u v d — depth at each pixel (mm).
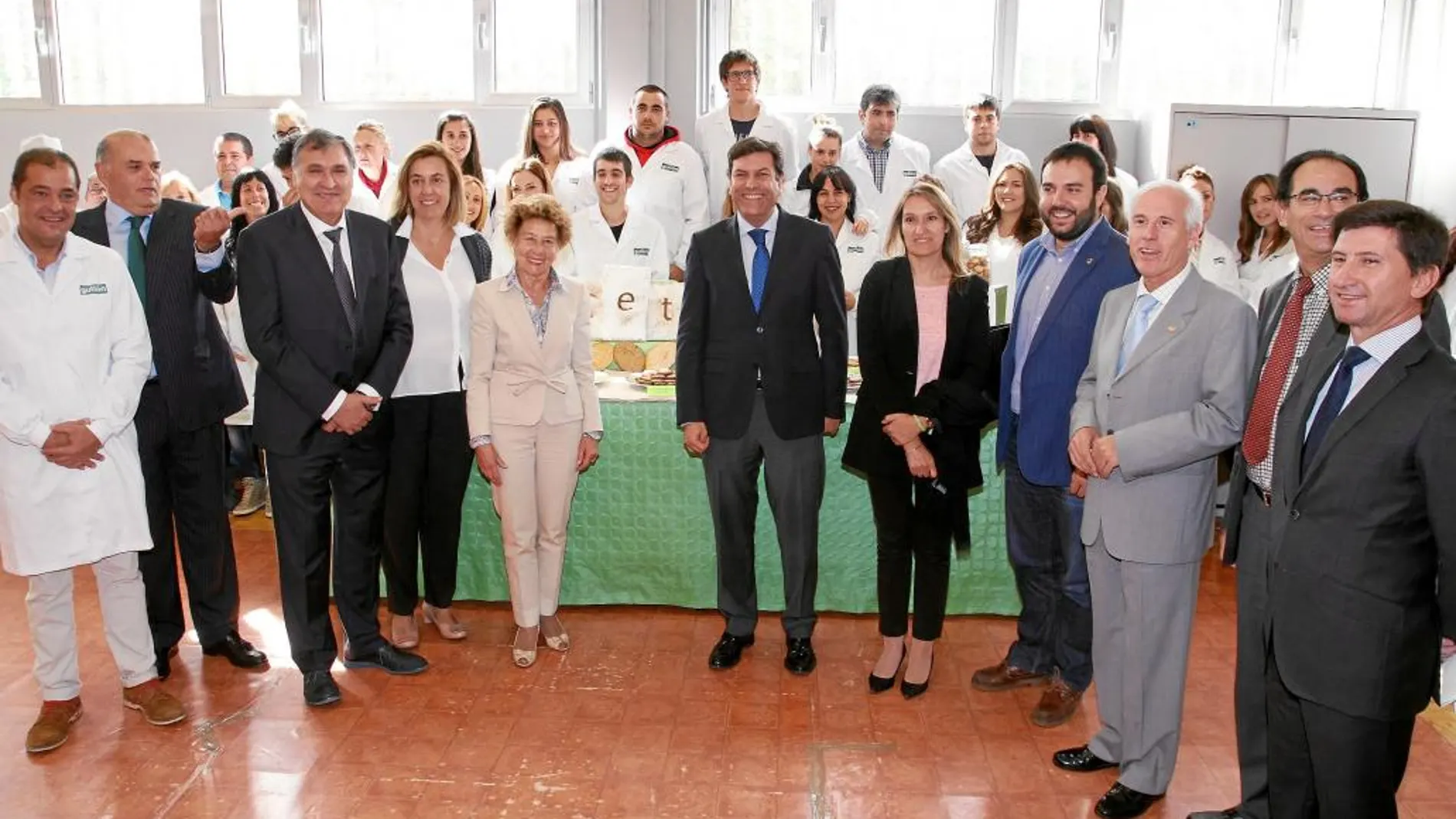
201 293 3180
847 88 6312
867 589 3801
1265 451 2225
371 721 3076
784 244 3172
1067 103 6305
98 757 2863
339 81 6379
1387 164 5832
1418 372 1862
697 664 3467
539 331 3352
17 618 3762
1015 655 3314
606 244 4613
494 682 3334
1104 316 2590
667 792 2723
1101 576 2615
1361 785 1974
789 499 3264
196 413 3178
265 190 4527
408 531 3465
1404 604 1897
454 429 3443
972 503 3725
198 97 6438
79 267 2842
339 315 3000
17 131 6430
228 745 2930
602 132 6102
